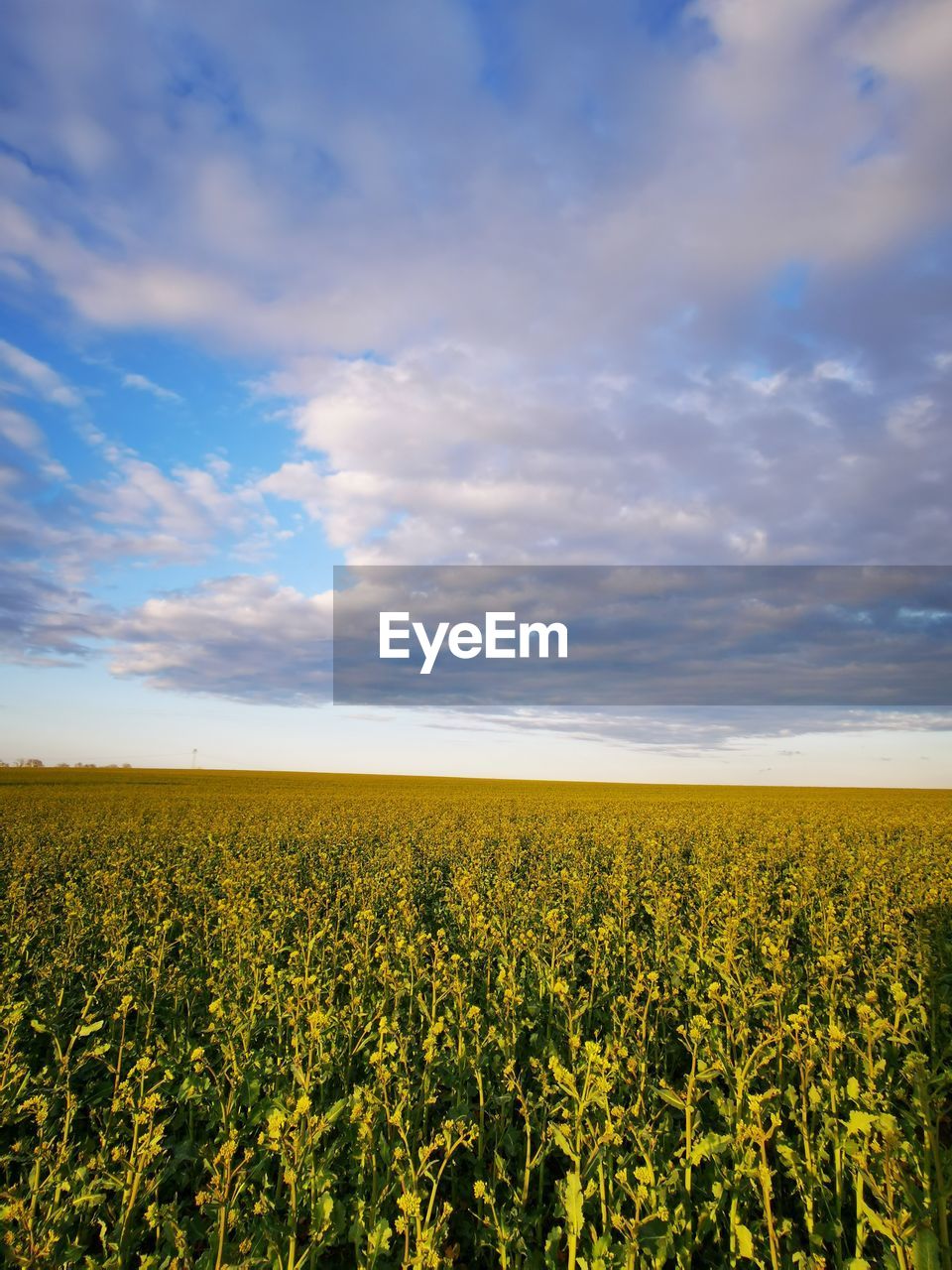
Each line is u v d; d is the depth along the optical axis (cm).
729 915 976
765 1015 665
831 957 738
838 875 1576
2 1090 552
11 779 6234
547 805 3928
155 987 762
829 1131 506
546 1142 533
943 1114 441
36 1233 403
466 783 8625
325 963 872
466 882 1116
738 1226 429
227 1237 467
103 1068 689
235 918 935
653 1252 425
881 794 7744
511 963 780
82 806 3394
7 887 1359
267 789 5781
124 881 1338
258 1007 697
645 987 712
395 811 3139
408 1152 475
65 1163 488
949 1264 377
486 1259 488
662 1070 685
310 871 1559
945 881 1280
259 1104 571
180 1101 600
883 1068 559
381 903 1262
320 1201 443
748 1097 498
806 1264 416
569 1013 671
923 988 718
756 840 2098
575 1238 437
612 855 1806
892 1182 408
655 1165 500
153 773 8419
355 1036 677
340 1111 494
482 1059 607
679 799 5638
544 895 1248
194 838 1919
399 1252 473
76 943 942
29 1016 739
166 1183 557
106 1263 431
